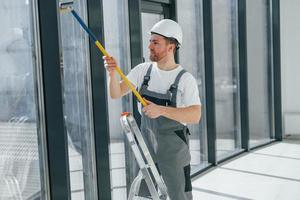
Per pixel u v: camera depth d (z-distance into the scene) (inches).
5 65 103.5
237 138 251.1
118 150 152.8
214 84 221.1
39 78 109.3
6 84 104.0
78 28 131.0
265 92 277.9
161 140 99.0
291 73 287.6
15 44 105.3
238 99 250.4
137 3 149.5
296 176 198.2
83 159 135.6
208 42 210.5
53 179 112.7
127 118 95.3
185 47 201.8
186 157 99.9
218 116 232.2
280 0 279.6
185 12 200.2
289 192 175.8
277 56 281.3
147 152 96.4
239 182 190.2
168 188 99.3
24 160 108.8
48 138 111.4
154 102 99.3
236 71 248.7
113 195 151.6
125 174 155.7
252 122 263.1
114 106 150.5
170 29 99.0
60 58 108.3
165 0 176.7
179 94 99.0
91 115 135.9
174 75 99.4
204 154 218.4
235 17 244.5
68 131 129.1
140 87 103.3
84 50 133.3
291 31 284.4
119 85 102.3
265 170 209.3
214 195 173.0
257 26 266.2
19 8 105.6
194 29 207.9
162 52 99.7
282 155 240.4
